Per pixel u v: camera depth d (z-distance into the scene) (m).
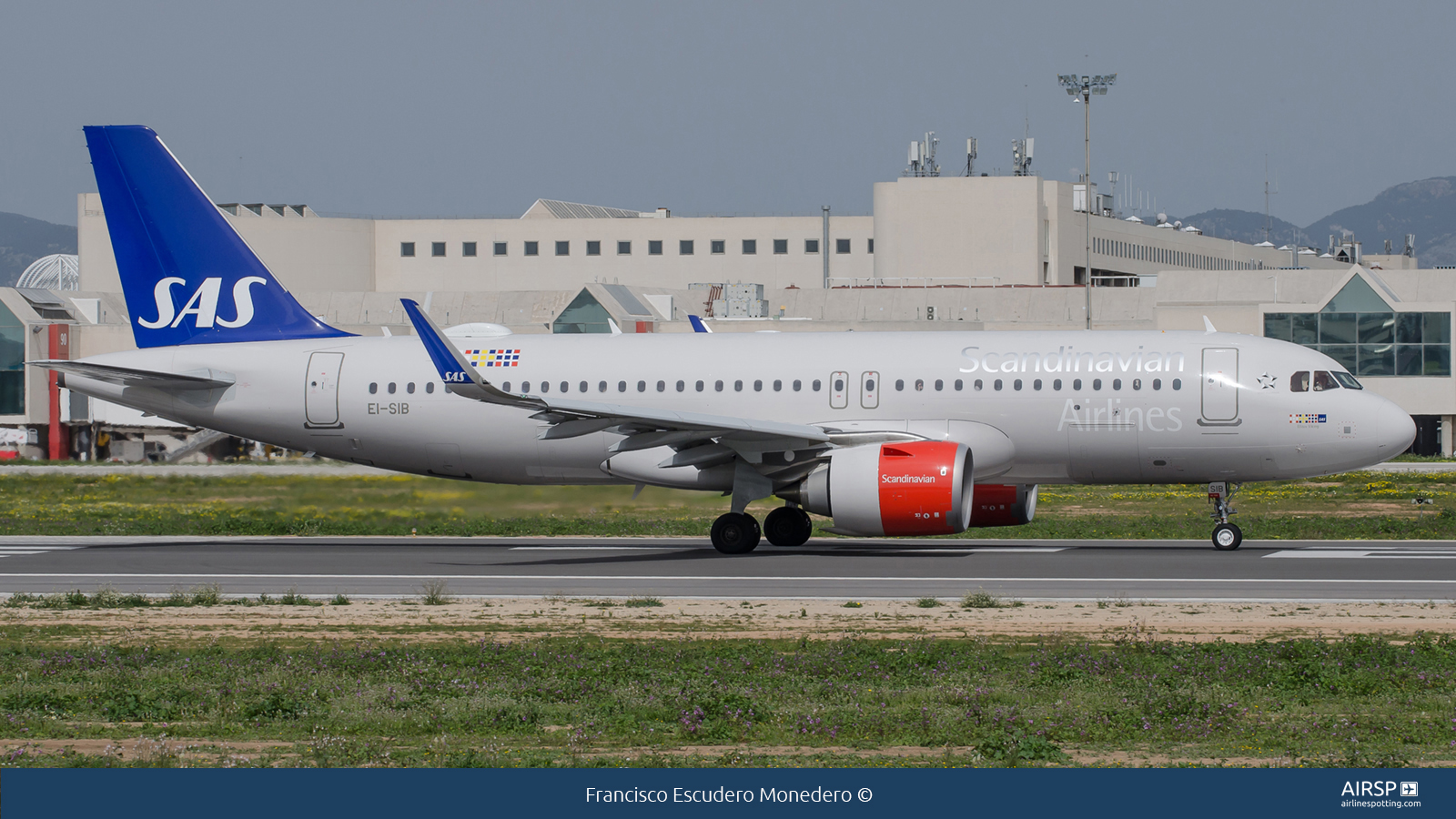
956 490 115.44
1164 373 122.94
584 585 103.50
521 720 60.81
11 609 94.12
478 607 93.38
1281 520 156.62
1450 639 76.25
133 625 87.31
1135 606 90.38
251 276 144.38
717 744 57.66
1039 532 143.75
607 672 70.38
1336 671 68.12
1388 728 58.84
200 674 70.94
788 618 87.44
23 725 60.38
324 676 70.06
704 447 122.69
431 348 113.56
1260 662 70.31
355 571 114.38
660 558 122.50
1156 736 58.09
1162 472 125.38
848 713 61.44
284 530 155.25
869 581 103.44
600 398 133.12
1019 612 88.38
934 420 125.62
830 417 127.75
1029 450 125.50
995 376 125.25
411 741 58.41
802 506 121.75
